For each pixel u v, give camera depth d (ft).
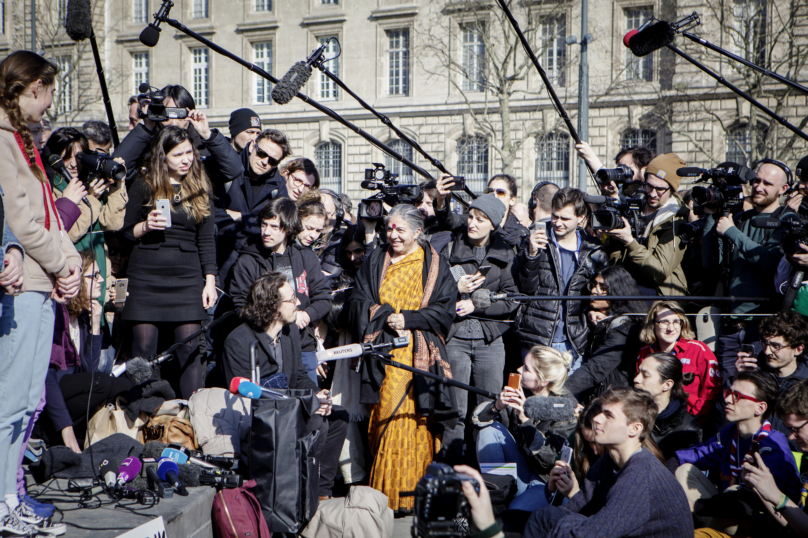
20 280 8.52
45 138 14.25
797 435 10.63
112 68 105.19
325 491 14.08
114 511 10.15
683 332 13.97
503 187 17.65
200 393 12.89
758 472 10.21
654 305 13.92
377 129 96.22
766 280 14.08
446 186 15.56
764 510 10.60
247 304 13.01
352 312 14.26
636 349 14.30
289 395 11.93
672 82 81.41
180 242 14.14
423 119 93.86
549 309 14.93
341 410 14.30
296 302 13.23
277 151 16.43
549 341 14.82
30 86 9.05
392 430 13.64
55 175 13.47
